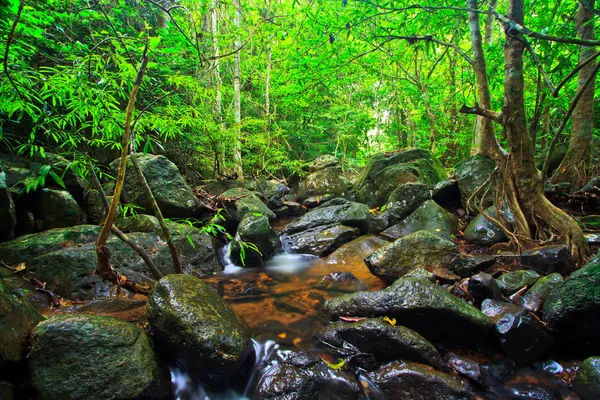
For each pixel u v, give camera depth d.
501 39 5.11
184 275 2.74
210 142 7.48
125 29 5.85
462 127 11.23
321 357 2.60
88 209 4.65
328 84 6.52
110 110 2.45
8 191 3.21
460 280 3.47
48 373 1.91
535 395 2.23
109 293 3.36
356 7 4.59
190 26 6.41
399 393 2.28
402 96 11.68
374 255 4.06
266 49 9.77
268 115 9.74
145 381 2.02
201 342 2.18
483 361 2.56
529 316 2.61
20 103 2.13
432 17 5.04
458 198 6.31
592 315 2.30
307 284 4.12
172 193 5.15
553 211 3.86
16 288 2.90
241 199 6.35
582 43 2.47
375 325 2.57
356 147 14.01
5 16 2.64
